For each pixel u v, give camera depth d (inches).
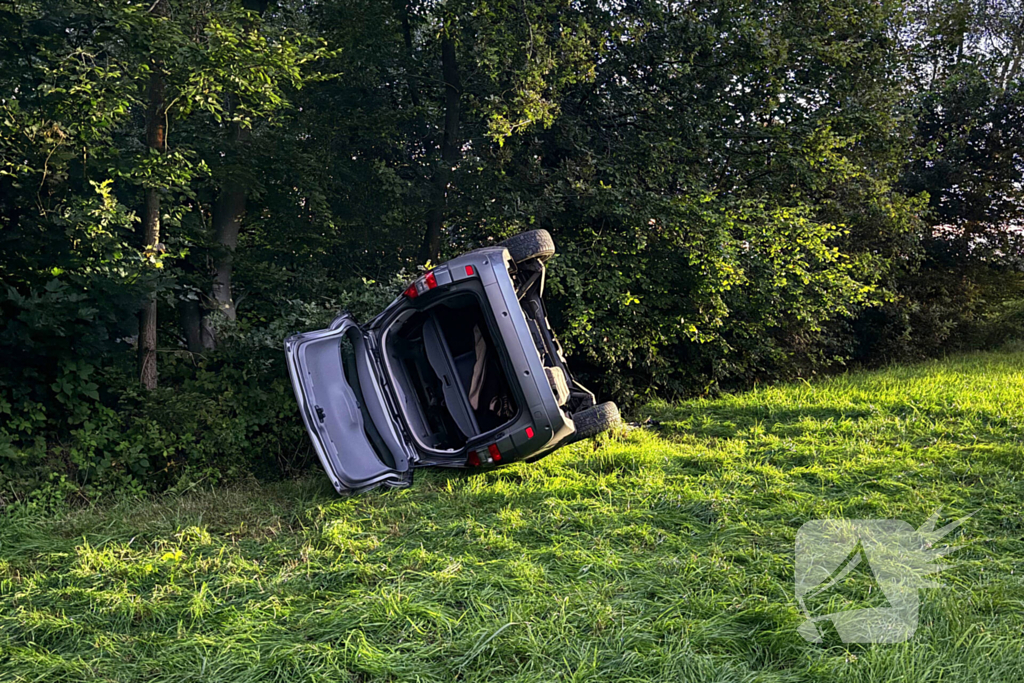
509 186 490.6
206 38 337.4
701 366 575.2
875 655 145.9
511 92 466.0
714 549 207.3
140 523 245.4
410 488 274.8
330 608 175.5
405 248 542.0
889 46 583.5
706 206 502.0
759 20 519.5
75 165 331.3
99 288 301.6
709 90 539.2
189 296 363.3
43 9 308.7
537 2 460.8
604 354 509.7
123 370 327.3
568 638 156.9
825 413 392.8
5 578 197.6
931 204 802.2
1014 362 592.1
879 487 266.8
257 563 208.1
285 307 420.8
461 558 205.0
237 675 146.6
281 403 327.6
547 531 229.5
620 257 505.7
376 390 290.4
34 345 284.0
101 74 300.0
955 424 354.9
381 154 529.3
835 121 571.2
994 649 149.5
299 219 461.1
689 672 144.7
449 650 154.1
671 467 298.8
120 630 168.4
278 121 406.9
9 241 307.6
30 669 148.1
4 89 308.5
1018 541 213.3
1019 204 797.9
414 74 522.0
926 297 805.2
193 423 308.2
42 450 281.7
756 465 301.3
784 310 591.8
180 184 331.3
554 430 272.4
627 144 514.6
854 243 656.4
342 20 462.0
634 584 186.7
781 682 141.6
